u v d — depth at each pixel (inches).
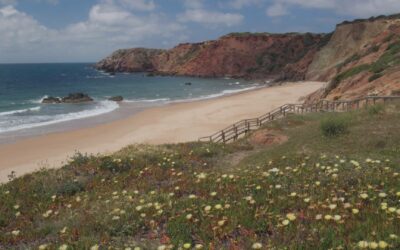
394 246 181.9
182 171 448.8
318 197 271.1
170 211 274.7
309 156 453.1
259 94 3206.2
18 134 1722.4
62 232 259.3
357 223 215.2
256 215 245.9
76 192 385.4
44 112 2410.2
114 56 7657.5
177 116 2156.7
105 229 262.7
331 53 4293.8
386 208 227.8
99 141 1588.3
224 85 4667.8
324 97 1903.3
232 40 6122.1
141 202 297.3
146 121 2025.1
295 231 217.5
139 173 432.8
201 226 243.1
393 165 386.3
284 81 4717.0
